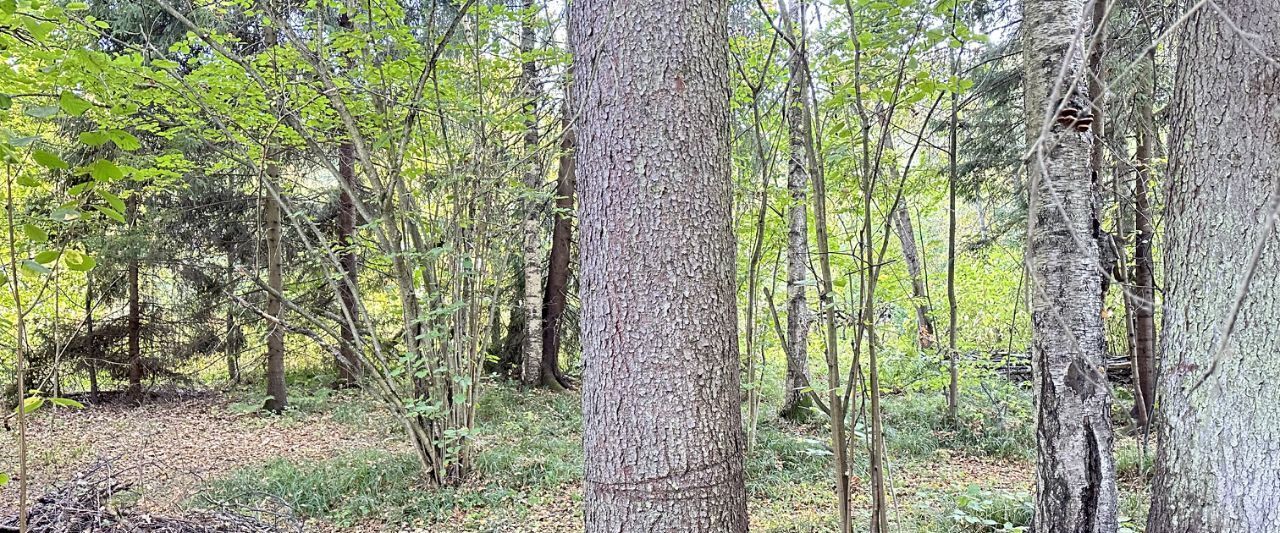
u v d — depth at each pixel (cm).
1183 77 256
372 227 600
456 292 650
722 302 245
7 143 188
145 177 577
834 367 265
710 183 243
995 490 608
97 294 1145
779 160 638
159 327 1199
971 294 1200
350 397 1168
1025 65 369
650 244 237
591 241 249
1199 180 247
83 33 432
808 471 697
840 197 489
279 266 1053
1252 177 233
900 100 303
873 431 269
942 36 318
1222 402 240
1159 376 269
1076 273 349
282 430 962
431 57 530
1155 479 269
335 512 595
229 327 1218
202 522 428
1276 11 230
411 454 739
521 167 742
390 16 534
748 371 751
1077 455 347
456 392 648
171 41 866
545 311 1317
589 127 248
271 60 561
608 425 244
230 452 834
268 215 1039
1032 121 359
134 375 1159
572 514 595
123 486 497
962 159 915
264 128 609
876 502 268
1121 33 569
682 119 238
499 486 649
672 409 237
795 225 874
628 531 240
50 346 1080
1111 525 343
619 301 240
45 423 972
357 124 631
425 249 638
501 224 715
